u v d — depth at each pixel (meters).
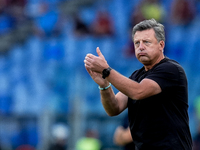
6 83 40.34
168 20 40.59
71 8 46.25
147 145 10.69
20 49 43.72
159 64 10.84
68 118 31.00
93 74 11.34
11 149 33.97
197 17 40.09
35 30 45.78
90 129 31.09
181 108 10.74
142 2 41.41
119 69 38.19
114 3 44.47
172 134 10.45
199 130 28.75
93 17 43.78
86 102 33.06
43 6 48.50
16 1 49.75
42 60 41.06
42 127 30.77
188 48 38.06
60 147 29.88
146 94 10.25
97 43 40.50
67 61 39.72
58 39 42.06
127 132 16.30
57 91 35.44
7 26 48.97
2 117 35.16
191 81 35.72
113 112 11.81
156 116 10.58
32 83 38.69
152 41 10.78
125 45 39.75
